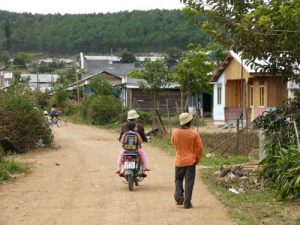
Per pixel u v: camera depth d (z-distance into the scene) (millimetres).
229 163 17828
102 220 9539
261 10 10922
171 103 51719
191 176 10555
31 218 9734
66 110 59844
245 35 11922
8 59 96938
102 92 54312
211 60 43750
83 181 14359
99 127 42031
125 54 92125
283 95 30688
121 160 13117
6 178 14484
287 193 10867
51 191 12695
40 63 100438
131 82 54656
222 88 36812
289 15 10000
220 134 28297
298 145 12938
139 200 11461
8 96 22938
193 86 42375
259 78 32094
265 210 9969
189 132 10594
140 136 13273
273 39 12211
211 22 12859
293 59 13422
